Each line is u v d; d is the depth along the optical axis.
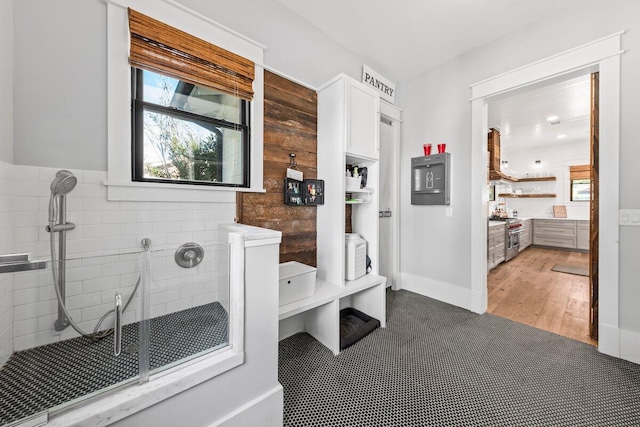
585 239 5.58
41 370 0.85
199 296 1.29
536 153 6.48
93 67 1.28
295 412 1.29
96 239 1.28
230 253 1.17
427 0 1.93
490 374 1.57
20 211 1.12
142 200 1.41
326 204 2.12
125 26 1.34
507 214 6.19
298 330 2.08
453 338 2.00
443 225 2.78
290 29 2.04
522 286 3.32
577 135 5.20
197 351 1.09
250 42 1.79
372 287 2.23
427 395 1.40
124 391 0.86
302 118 2.12
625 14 1.73
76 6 1.23
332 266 2.06
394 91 3.03
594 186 1.96
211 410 1.01
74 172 1.23
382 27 2.23
